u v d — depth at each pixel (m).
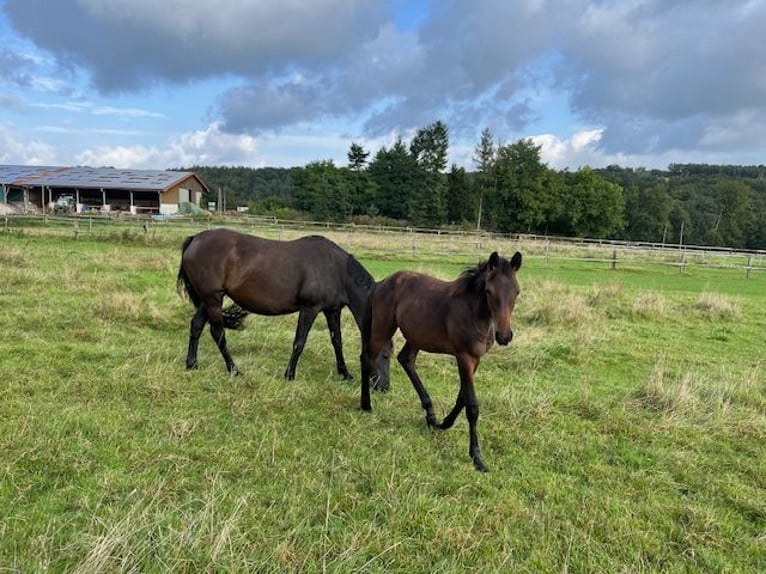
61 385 5.50
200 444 4.44
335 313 6.62
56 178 46.91
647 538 3.51
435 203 64.88
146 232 22.34
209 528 3.19
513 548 3.32
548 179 68.06
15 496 3.48
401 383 6.58
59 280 10.91
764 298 16.47
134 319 8.51
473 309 4.51
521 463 4.53
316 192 69.94
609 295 13.23
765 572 3.28
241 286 6.23
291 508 3.53
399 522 3.46
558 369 7.64
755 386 6.85
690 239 82.75
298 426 4.95
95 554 2.81
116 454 4.13
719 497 4.15
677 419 5.62
